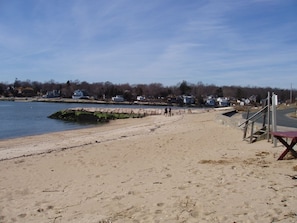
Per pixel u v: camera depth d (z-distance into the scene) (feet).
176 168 34.22
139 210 21.57
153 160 41.16
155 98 529.86
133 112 245.65
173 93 546.67
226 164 33.78
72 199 25.63
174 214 20.24
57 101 504.02
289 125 82.79
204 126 94.68
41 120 183.73
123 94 534.78
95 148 55.88
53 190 29.07
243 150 42.80
